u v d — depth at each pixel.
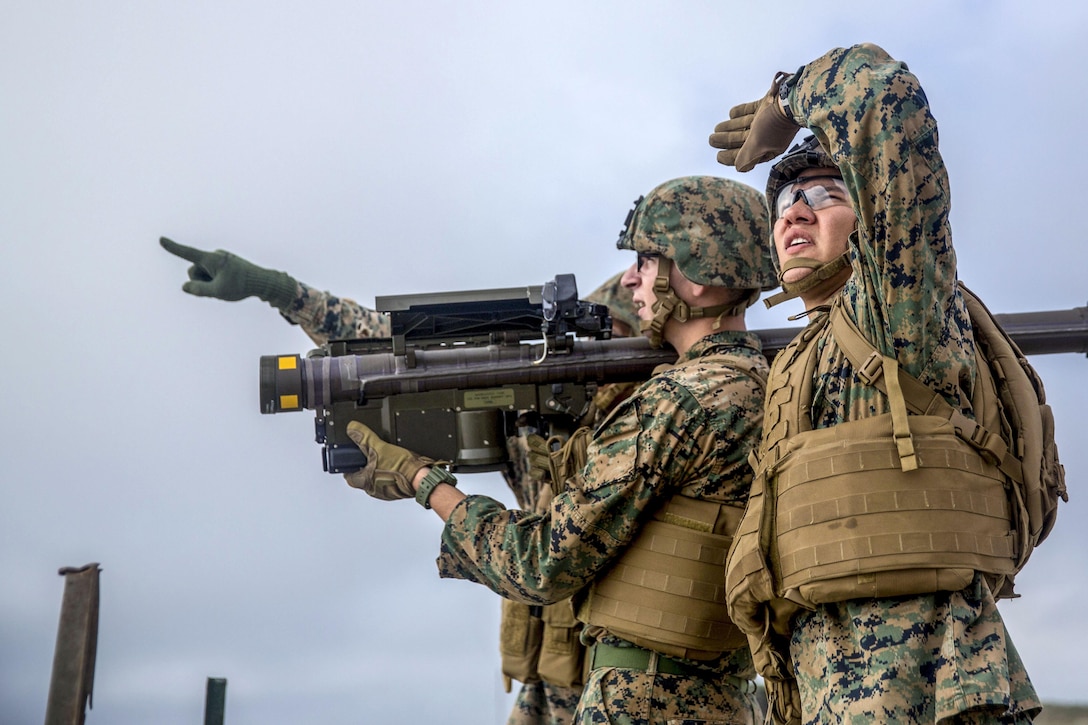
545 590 3.10
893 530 2.20
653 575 3.03
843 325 2.39
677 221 3.51
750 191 3.62
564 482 3.37
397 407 3.57
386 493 3.50
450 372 3.58
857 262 2.35
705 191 3.55
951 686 2.11
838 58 2.36
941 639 2.17
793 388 2.45
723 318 3.53
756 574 2.38
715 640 3.02
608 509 3.04
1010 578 2.37
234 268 4.46
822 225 2.76
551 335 3.62
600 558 3.07
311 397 3.52
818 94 2.35
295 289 4.54
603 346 3.67
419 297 3.61
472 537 3.24
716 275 3.46
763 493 2.41
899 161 2.23
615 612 3.06
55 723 3.11
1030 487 2.33
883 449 2.26
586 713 3.07
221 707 3.41
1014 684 2.21
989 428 2.32
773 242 2.96
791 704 2.49
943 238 2.26
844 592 2.21
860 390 2.34
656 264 3.59
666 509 3.07
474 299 3.62
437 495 3.41
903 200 2.23
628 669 3.07
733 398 3.12
